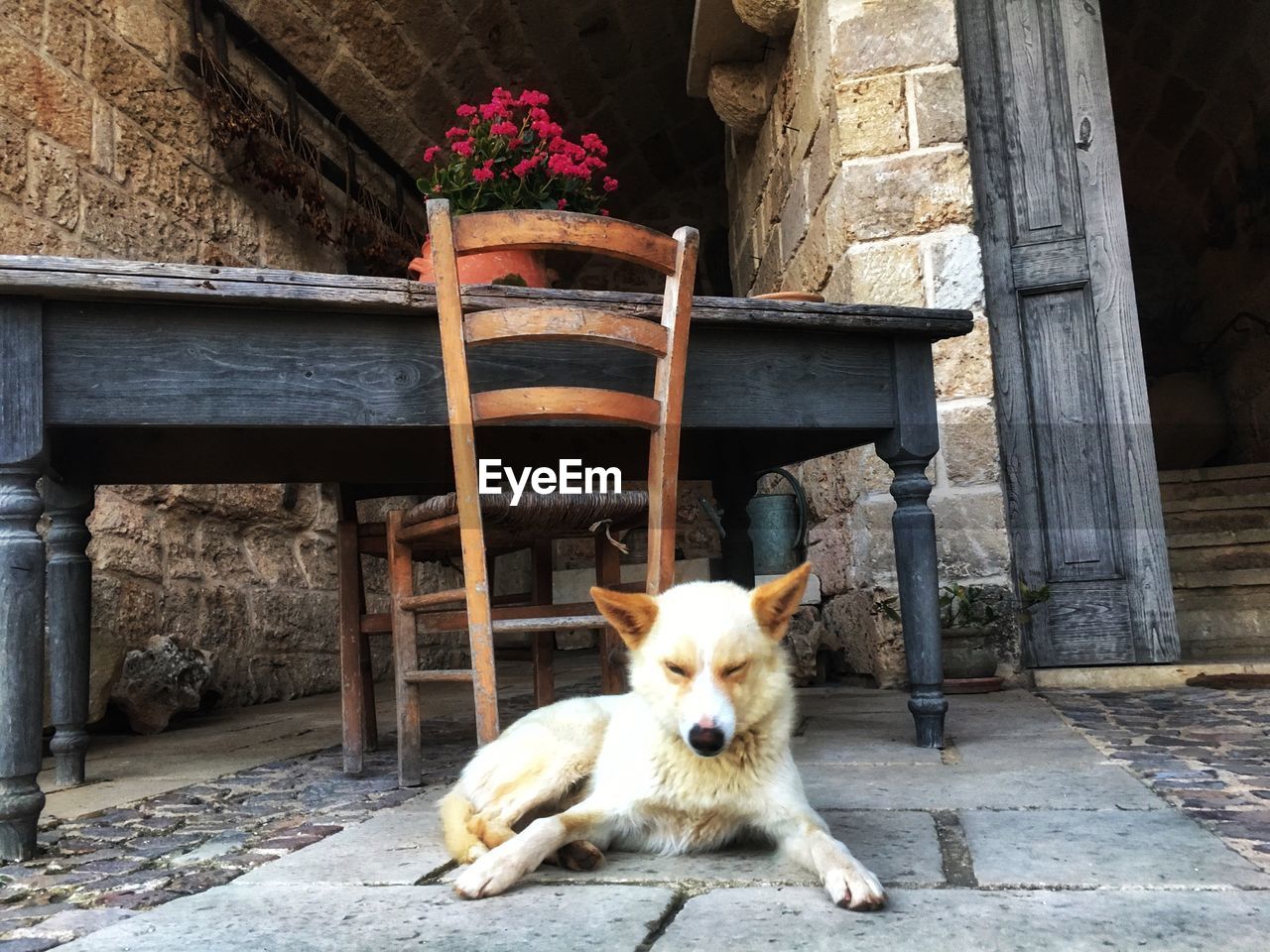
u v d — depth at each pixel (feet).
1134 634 15.99
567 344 8.30
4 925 5.11
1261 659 16.49
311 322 7.62
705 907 4.98
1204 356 33.88
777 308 8.91
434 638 27.45
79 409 7.03
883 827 6.59
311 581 22.12
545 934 4.62
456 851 6.07
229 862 6.43
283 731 14.64
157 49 18.47
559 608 9.56
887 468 16.37
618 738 6.32
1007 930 4.47
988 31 17.33
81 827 7.81
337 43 23.09
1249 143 29.50
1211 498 23.99
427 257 9.86
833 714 12.93
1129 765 8.58
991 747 9.87
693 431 11.65
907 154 16.28
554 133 11.64
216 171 20.07
